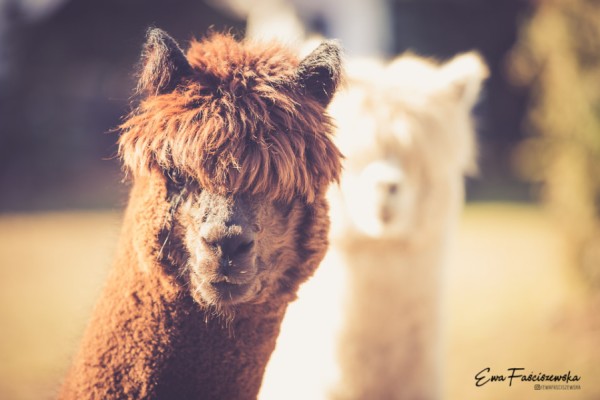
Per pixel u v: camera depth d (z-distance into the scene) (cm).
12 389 860
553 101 1158
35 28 2684
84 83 2778
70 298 1291
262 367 411
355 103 605
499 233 1920
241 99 377
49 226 1950
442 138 611
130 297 389
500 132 2709
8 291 1328
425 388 594
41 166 2538
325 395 571
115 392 388
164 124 374
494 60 2717
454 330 1140
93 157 2691
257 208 378
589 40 1104
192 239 374
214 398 397
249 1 2862
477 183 2591
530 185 2616
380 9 2652
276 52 413
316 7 2658
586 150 1114
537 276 1459
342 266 584
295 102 388
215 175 365
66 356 488
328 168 397
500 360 994
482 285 1421
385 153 594
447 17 2723
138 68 406
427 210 605
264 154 369
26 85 2614
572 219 1140
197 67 393
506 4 2644
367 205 578
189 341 389
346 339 576
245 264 370
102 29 2775
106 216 2084
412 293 593
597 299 1132
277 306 406
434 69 672
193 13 2914
